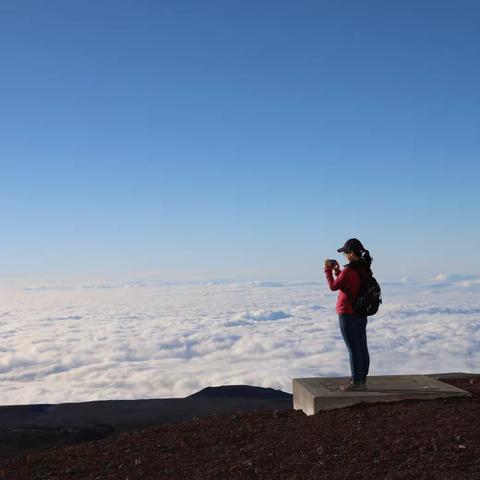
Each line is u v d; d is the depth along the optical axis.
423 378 8.55
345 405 7.36
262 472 5.49
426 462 5.46
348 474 5.31
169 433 7.07
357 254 7.54
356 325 7.57
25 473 5.89
